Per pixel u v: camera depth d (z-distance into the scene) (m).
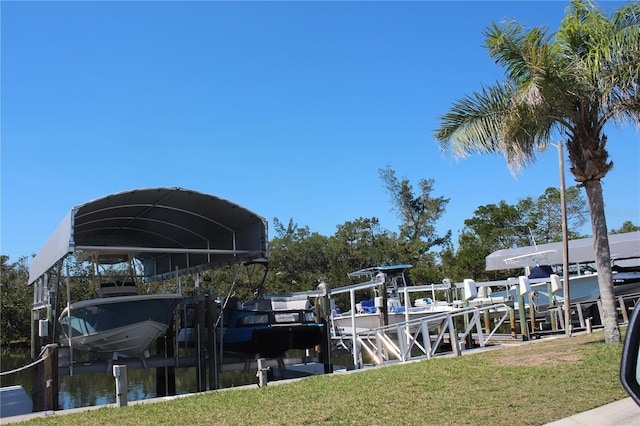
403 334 14.26
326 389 9.48
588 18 11.06
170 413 8.29
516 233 39.88
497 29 11.09
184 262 18.23
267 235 14.33
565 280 16.75
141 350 14.07
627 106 10.97
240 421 7.48
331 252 42.56
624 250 21.72
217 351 15.06
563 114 11.38
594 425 6.42
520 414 6.93
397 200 51.00
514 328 17.89
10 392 15.88
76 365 13.39
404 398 8.25
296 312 15.56
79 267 17.62
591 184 11.93
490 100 12.01
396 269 22.30
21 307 39.31
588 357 10.25
